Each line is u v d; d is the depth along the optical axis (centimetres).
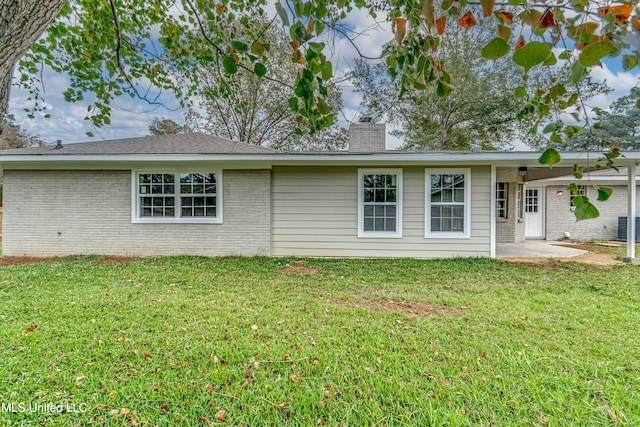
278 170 770
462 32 1415
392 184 757
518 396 211
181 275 551
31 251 762
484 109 1623
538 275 566
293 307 389
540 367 246
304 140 1809
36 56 313
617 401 204
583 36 116
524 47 117
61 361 251
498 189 1027
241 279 532
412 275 567
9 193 759
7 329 308
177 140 894
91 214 763
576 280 529
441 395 213
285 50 1020
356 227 757
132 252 763
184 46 367
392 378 233
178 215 770
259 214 759
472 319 349
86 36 327
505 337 302
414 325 332
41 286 471
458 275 566
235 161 709
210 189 773
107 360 255
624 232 1070
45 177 761
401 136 1881
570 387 220
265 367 248
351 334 309
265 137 1822
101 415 193
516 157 650
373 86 1370
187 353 268
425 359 261
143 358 259
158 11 336
